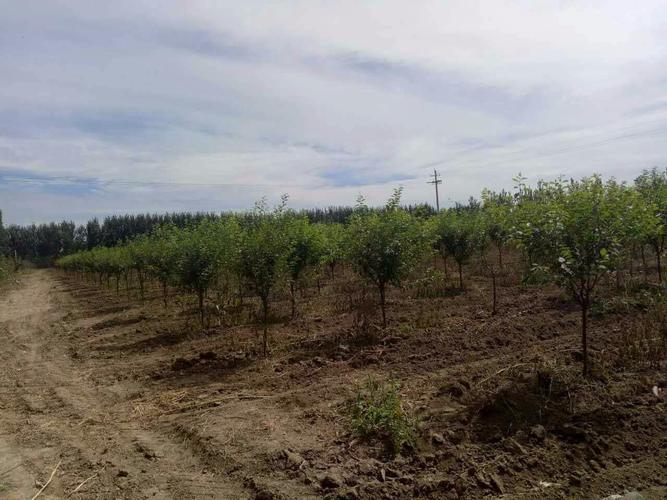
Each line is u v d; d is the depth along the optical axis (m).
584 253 6.80
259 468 5.38
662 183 15.33
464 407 6.55
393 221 11.31
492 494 4.66
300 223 14.66
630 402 6.35
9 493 5.30
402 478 4.92
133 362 11.03
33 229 84.12
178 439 6.54
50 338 15.02
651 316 9.81
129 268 24.23
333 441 5.88
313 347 10.62
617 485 4.73
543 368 7.45
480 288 16.89
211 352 10.43
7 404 8.61
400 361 9.08
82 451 6.36
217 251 13.09
